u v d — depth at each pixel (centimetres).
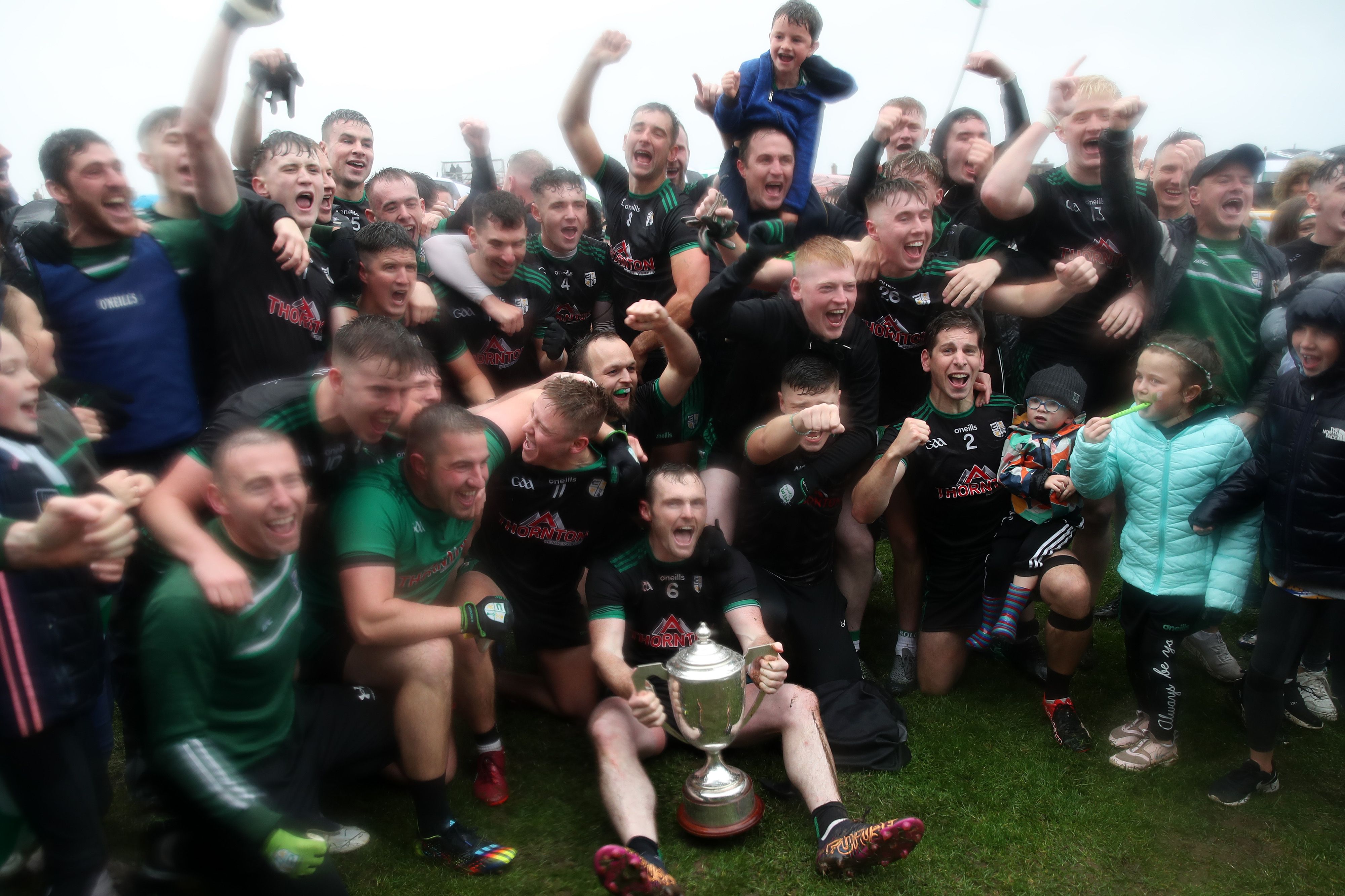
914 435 316
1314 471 269
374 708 263
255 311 304
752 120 417
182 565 216
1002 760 314
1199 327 379
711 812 266
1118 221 358
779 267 388
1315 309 260
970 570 362
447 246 381
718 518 346
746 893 249
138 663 248
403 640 247
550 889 250
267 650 224
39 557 177
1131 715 345
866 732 312
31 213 438
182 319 299
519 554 316
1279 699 289
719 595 303
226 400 268
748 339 336
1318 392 270
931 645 362
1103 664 384
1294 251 429
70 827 211
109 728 269
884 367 381
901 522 371
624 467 298
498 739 295
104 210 276
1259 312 377
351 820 278
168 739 206
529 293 396
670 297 416
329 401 250
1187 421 305
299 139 361
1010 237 399
